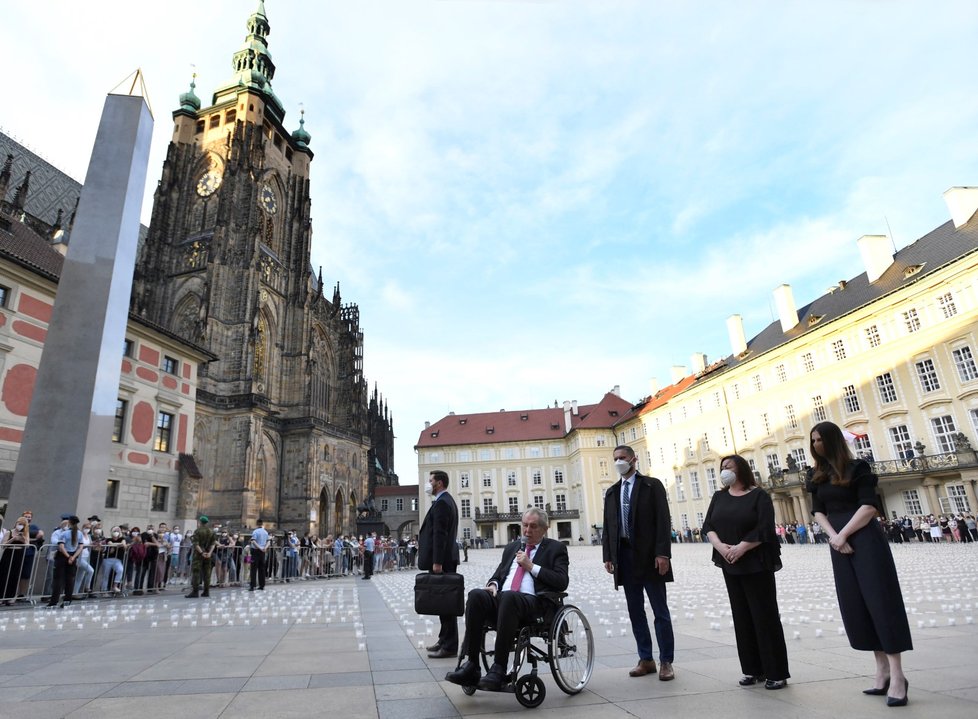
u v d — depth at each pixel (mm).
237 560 27391
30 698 6504
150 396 38719
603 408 95750
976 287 42750
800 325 60469
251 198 69812
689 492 72000
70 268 20406
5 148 63844
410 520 100625
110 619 13438
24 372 29625
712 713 5539
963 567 20672
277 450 69438
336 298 91000
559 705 6051
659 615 7168
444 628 8984
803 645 8727
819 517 6637
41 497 18406
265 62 87375
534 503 96188
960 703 5465
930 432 45344
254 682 7230
